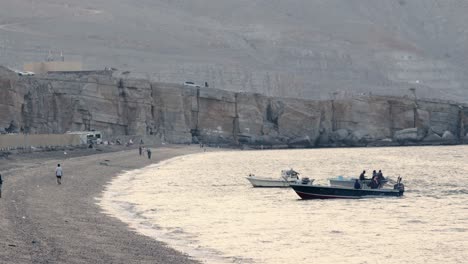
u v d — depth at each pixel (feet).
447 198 562.25
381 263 323.57
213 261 313.12
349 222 431.02
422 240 375.25
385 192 556.51
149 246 331.98
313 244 360.69
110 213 431.84
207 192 588.91
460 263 325.83
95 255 298.56
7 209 398.01
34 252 292.20
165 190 595.06
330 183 587.27
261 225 414.00
